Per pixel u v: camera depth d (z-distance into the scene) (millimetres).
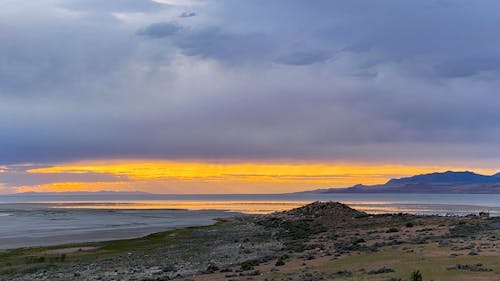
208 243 70688
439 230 60219
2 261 55656
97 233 91312
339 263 39781
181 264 49812
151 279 40188
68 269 49125
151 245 70812
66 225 110875
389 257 40188
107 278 42594
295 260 45375
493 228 58156
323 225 84438
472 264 32938
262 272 39125
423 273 30484
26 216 150000
